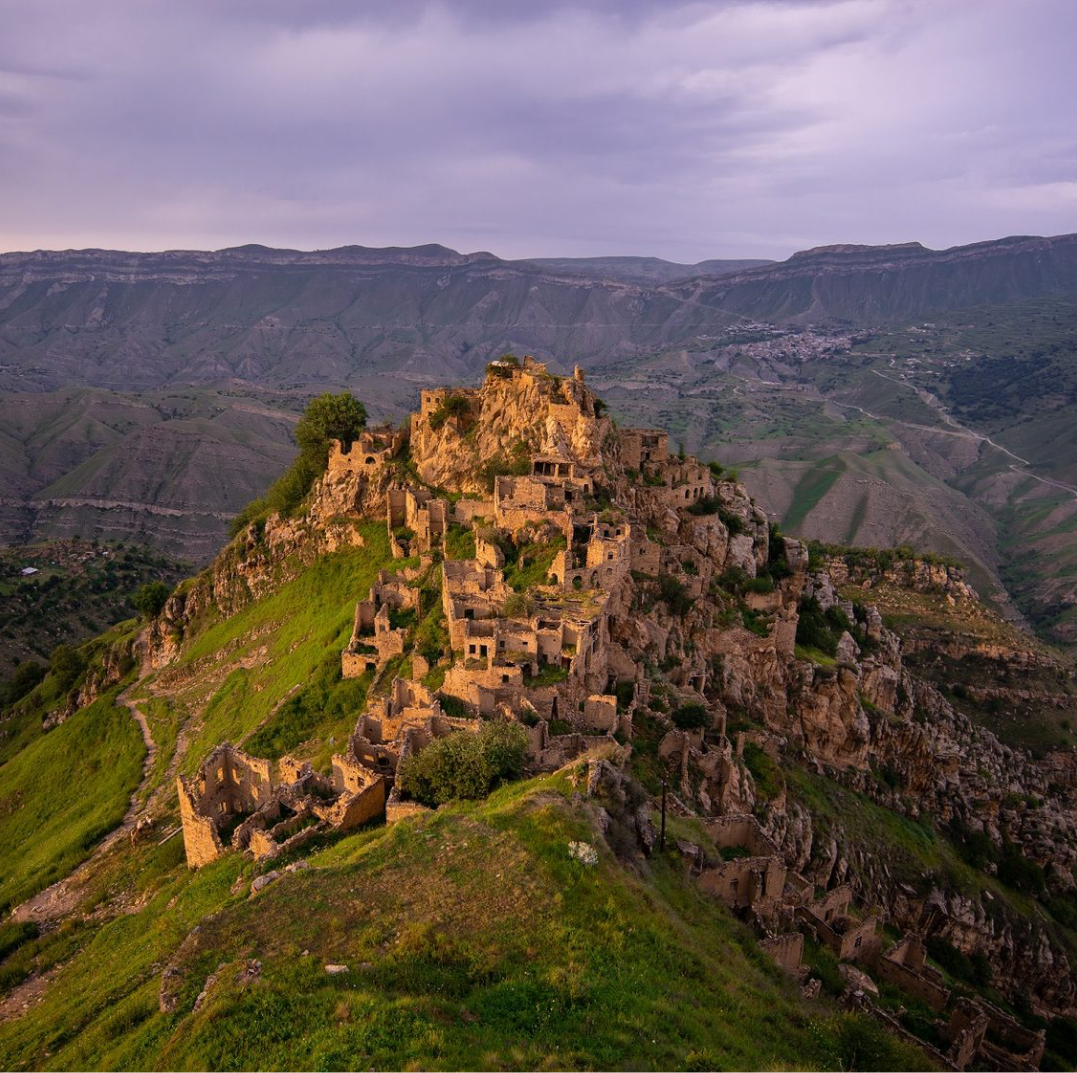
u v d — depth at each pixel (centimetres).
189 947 4097
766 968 4797
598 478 10725
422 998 3600
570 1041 3475
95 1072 3659
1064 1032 9700
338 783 6316
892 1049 4219
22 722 16925
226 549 15700
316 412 15288
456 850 4744
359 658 9256
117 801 10194
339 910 4288
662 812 5628
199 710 12056
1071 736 17362
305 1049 3250
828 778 10912
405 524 12519
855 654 13075
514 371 12812
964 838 11938
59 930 6712
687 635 10231
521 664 7312
